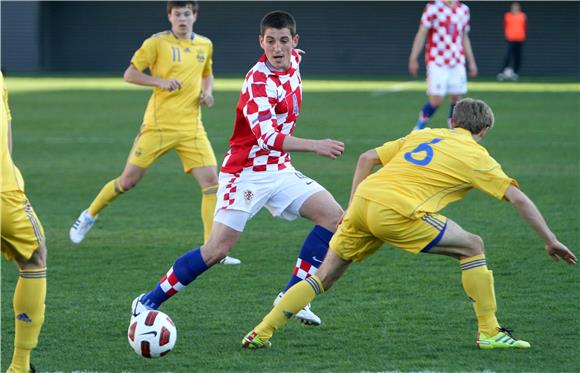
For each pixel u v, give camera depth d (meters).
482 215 24.03
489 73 86.88
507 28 79.38
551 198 26.05
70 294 16.62
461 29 37.84
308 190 14.69
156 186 29.17
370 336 14.06
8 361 12.98
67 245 20.88
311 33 89.56
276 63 13.72
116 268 18.69
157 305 13.82
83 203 26.19
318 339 13.96
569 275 17.70
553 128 43.66
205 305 15.91
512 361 12.79
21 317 12.07
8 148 11.80
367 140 39.94
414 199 13.05
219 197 14.52
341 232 13.53
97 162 34.00
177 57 20.52
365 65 89.19
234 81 78.44
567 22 84.62
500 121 46.53
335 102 59.06
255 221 23.70
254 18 89.88
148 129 20.47
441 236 13.09
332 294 16.53
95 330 14.45
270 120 13.53
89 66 92.62
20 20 91.44
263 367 12.64
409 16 87.69
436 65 37.91
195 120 20.66
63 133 42.91
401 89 70.50
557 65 85.44
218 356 13.16
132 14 91.31
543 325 14.52
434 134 13.63
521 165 32.28
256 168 14.43
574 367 12.51
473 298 13.39
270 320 13.46
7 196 11.48
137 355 13.20
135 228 22.77
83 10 91.69
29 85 73.62
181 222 23.50
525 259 19.03
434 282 17.28
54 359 13.00
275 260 19.31
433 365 12.62
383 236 13.20
